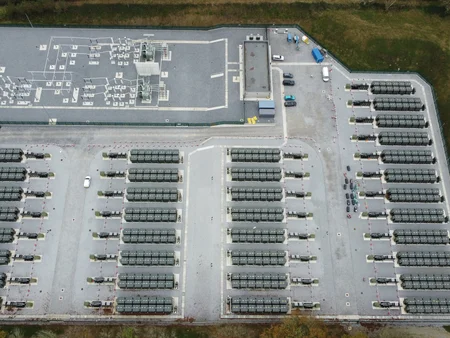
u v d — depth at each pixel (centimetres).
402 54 12781
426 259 10475
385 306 10112
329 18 13138
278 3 13312
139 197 10919
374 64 12781
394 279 10394
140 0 13262
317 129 11944
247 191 11031
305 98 12312
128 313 9988
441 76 12538
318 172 11444
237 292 10275
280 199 11106
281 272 10431
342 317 10100
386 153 11500
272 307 9962
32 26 13050
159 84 12375
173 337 9606
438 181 11406
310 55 12912
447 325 10106
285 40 13062
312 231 10844
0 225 10756
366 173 11375
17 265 10406
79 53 12762
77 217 10888
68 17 13125
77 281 10294
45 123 11800
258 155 11394
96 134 11794
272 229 10744
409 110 12244
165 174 11162
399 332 9944
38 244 10612
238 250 10544
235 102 12194
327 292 10300
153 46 12812
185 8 13225
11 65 12581
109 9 13175
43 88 12288
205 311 10094
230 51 12850
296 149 11694
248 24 13175
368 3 13325
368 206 11144
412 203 11181
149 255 10375
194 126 11912
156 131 11869
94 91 12262
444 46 12731
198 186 11244
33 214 10781
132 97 12206
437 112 12212
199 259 10519
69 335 9744
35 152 11538
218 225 10856
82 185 11206
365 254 10656
